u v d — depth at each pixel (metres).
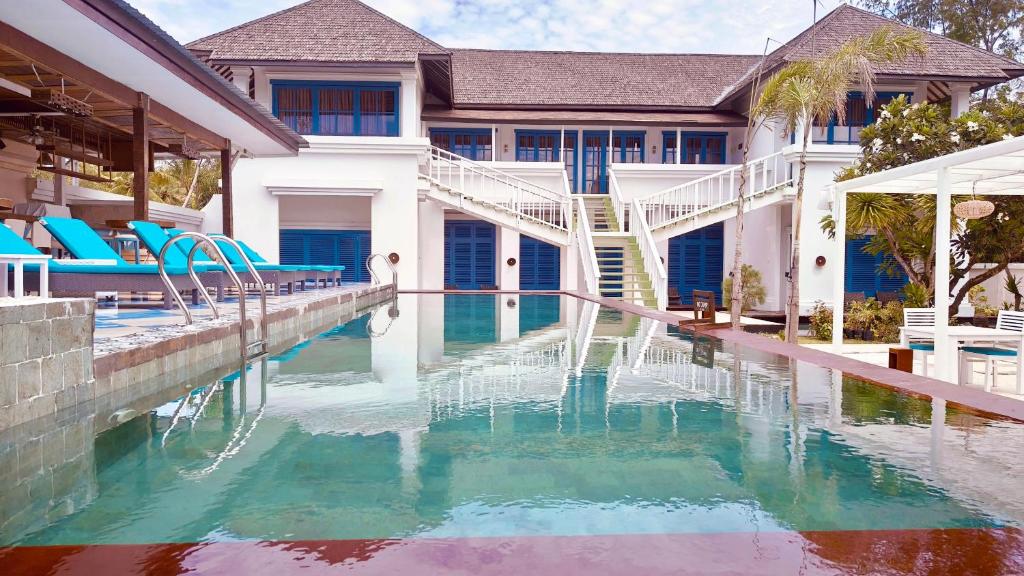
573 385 4.59
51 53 6.90
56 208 12.09
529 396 4.20
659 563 1.83
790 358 5.93
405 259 16.09
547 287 19.91
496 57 22.36
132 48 6.92
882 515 2.21
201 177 27.12
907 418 3.61
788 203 16.75
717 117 19.28
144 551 1.88
